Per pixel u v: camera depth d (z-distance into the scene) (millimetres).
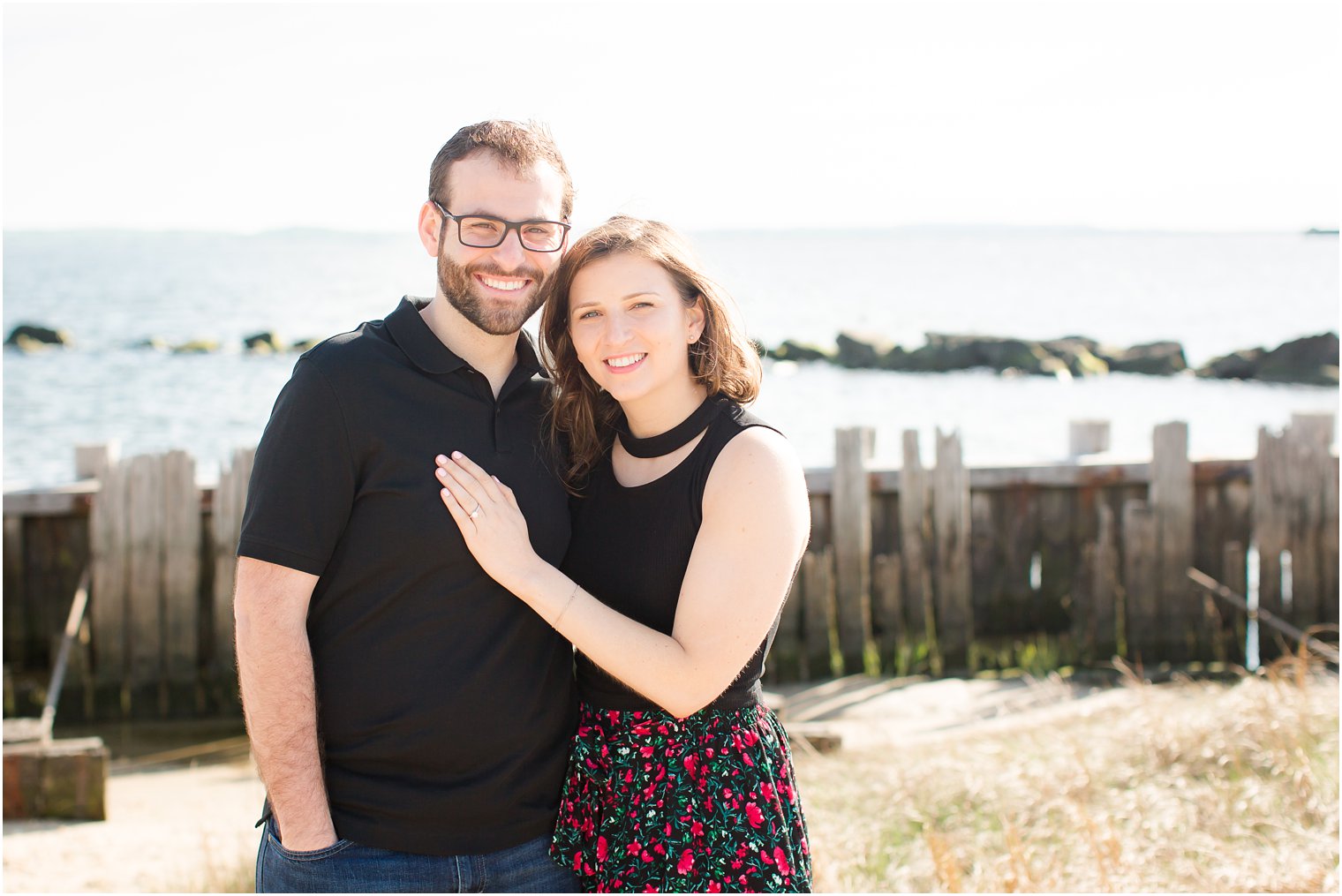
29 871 4422
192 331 31750
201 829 4602
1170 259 80250
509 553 2285
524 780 2371
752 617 2314
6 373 22062
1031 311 40375
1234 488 7707
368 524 2297
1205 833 3863
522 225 2393
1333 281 53125
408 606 2305
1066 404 20344
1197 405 20141
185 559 7074
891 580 7441
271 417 2312
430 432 2338
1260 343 30250
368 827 2270
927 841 3865
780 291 49500
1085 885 3527
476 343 2475
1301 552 7516
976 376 24469
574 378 2578
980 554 7664
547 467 2525
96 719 7043
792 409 19766
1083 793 4270
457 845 2291
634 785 2365
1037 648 7641
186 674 7086
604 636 2264
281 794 2225
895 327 35750
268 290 48312
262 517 2227
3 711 6945
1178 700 5582
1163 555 7539
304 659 2246
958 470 7488
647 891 2299
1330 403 20203
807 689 7191
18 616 7117
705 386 2529
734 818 2309
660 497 2432
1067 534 7727
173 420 17188
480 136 2424
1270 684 5160
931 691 6984
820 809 4633
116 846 4785
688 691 2293
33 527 7156
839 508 7418
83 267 68375
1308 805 4000
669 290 2432
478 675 2307
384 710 2291
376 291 47625
